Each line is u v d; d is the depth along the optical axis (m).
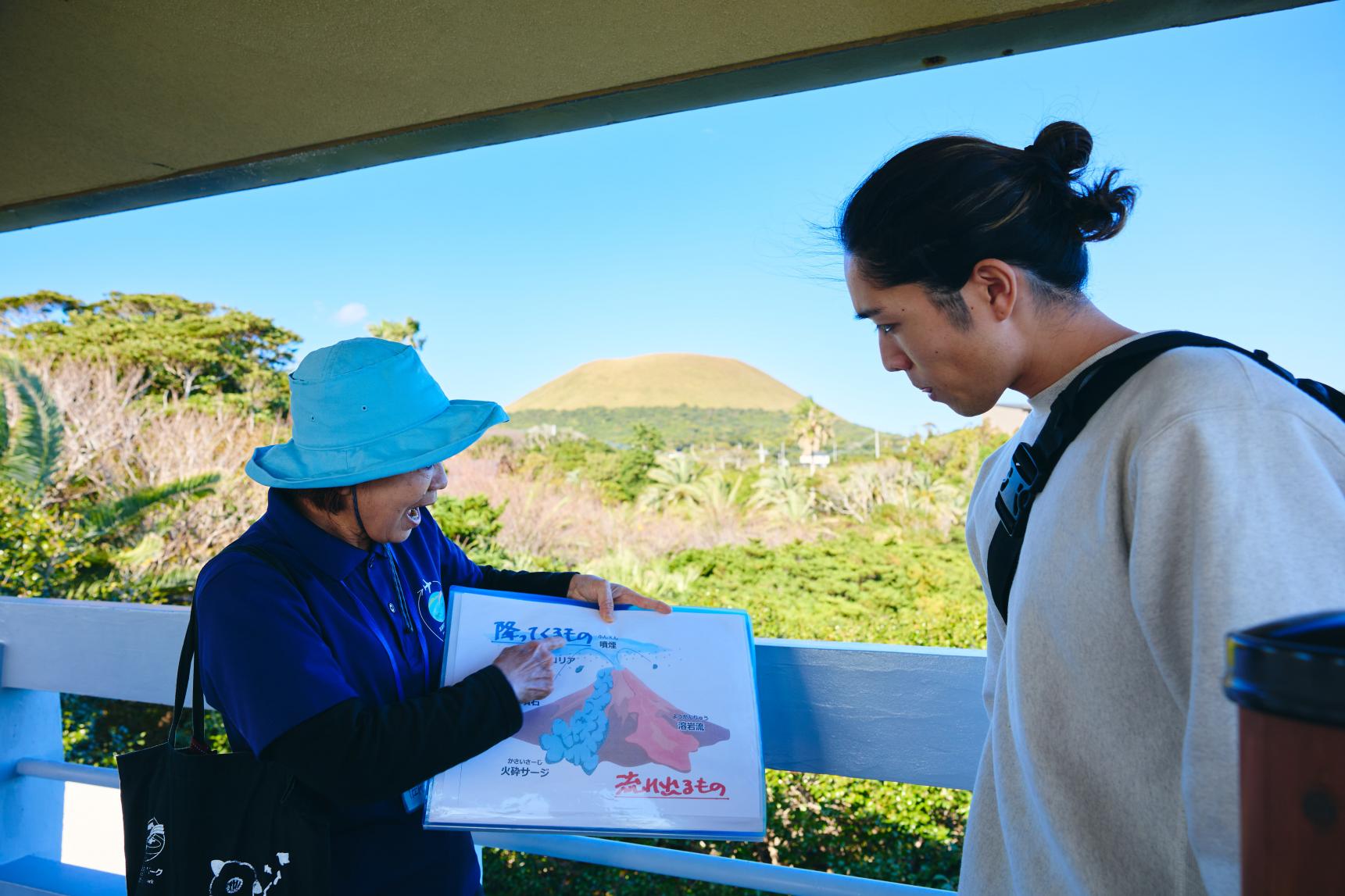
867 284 0.94
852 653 1.44
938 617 13.12
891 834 6.25
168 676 1.81
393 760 1.04
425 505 1.24
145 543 14.07
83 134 2.06
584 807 1.20
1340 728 0.42
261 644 1.06
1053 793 0.84
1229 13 1.38
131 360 22.27
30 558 12.88
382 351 1.22
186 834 1.09
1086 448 0.85
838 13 1.47
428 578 1.34
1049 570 0.85
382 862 1.17
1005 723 0.94
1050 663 0.85
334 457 1.15
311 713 1.03
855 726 1.44
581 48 1.64
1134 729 0.81
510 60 1.69
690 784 1.23
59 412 14.99
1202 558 0.72
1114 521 0.81
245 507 14.95
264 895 1.07
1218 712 0.69
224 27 1.66
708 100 1.76
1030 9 1.42
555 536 16.64
